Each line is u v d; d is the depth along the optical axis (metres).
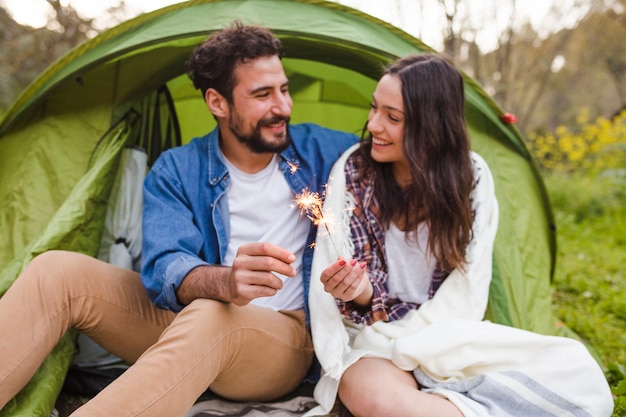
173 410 1.46
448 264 1.78
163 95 2.56
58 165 2.25
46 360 1.76
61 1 5.41
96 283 1.73
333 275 1.58
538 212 2.54
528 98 8.87
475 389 1.60
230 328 1.57
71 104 2.32
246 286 1.47
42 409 1.65
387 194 1.83
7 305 1.58
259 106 1.80
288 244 1.90
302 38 2.21
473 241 1.81
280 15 2.24
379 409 1.56
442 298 1.76
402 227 1.83
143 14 2.28
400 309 1.82
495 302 2.06
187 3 2.27
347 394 1.65
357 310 1.77
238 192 1.91
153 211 1.79
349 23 2.28
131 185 2.30
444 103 1.76
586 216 5.51
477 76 7.14
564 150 6.59
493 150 2.43
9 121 2.33
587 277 3.75
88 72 2.29
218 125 1.94
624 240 4.69
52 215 2.20
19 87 5.94
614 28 8.23
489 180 1.89
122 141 2.26
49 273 1.66
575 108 9.35
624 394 2.12
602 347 2.71
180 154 1.91
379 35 2.31
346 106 2.86
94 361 2.04
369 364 1.66
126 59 2.31
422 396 1.55
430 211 1.76
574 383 1.59
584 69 8.77
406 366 1.65
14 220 2.19
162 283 1.64
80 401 1.91
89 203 2.06
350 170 1.87
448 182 1.76
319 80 2.76
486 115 2.35
